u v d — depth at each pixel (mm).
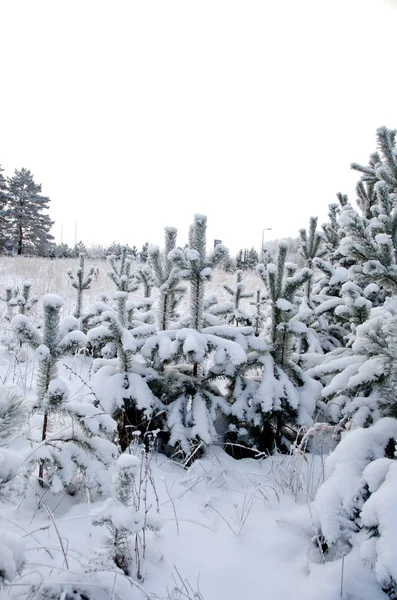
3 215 33219
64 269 14305
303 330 3723
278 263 3840
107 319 3277
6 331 6859
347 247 2645
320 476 3113
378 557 1559
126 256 6008
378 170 3188
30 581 1813
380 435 2207
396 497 1669
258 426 3850
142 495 2725
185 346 3125
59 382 2611
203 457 3441
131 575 1976
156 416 3537
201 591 1941
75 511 2479
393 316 2539
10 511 2418
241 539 2352
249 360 3799
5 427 1475
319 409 3770
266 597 1920
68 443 2582
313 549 2205
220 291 11141
